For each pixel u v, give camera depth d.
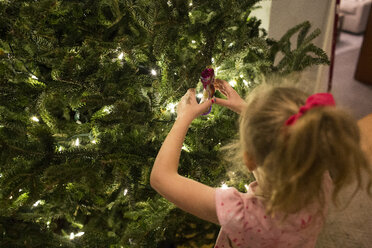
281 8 1.89
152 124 1.07
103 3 1.03
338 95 3.02
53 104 0.91
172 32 1.03
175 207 1.13
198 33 1.06
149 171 1.00
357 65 3.15
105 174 0.93
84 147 1.03
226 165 1.06
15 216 0.98
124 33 1.05
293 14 1.95
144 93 1.08
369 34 2.96
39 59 0.94
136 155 0.97
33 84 0.96
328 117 0.52
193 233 1.44
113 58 1.15
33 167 0.85
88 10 1.01
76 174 0.84
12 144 0.83
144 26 0.97
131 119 0.94
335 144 0.52
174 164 0.73
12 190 0.80
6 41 0.93
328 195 0.70
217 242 0.77
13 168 0.84
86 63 0.97
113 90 0.97
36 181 0.83
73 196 1.06
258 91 0.67
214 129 1.13
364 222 1.73
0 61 0.94
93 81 0.98
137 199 1.08
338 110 0.53
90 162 0.92
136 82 1.06
